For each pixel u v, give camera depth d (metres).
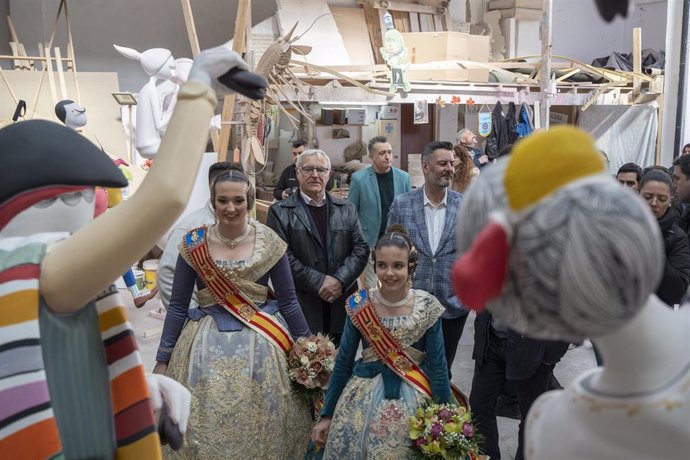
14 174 1.37
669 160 7.98
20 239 1.37
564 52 12.30
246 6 5.51
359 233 4.15
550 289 0.84
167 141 1.35
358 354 4.75
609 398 0.99
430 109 10.58
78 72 9.31
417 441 2.65
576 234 0.82
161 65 6.97
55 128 1.44
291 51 5.59
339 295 4.03
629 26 12.57
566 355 5.31
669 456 0.95
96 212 1.62
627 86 9.23
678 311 1.15
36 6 9.77
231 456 2.84
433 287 3.96
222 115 5.55
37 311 1.32
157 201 1.31
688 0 7.65
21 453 1.27
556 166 0.86
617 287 0.83
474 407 3.44
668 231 3.21
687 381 0.95
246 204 3.01
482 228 0.90
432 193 4.08
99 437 1.45
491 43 11.62
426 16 10.80
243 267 2.99
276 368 2.97
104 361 1.49
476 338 3.44
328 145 9.91
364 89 6.43
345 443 2.77
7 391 1.27
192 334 2.97
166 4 10.05
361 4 10.24
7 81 8.60
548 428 1.08
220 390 2.87
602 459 0.99
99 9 9.88
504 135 7.65
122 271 1.35
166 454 2.91
